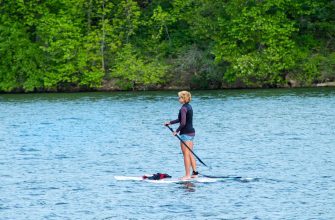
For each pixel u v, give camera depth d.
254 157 71.88
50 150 78.56
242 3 170.62
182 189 58.84
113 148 79.25
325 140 81.50
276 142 80.94
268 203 54.22
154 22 175.38
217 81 168.75
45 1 173.00
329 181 60.59
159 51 173.38
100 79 168.62
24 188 59.91
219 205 53.91
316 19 175.25
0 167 69.06
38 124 101.69
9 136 90.06
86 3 172.88
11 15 172.50
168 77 168.88
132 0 180.38
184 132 62.00
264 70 163.62
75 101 138.50
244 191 57.84
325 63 167.12
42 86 170.62
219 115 108.38
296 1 169.62
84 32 173.38
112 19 172.38
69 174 65.25
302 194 56.56
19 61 168.38
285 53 165.25
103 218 51.22
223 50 167.12
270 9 172.00
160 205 54.16
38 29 169.50
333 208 52.66
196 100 134.62
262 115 106.69
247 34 167.38
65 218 51.31
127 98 143.25
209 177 62.25
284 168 66.12
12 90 171.62
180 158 72.56
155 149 78.19
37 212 52.81
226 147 78.19
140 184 60.75
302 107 116.44
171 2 176.38
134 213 52.25
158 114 112.25
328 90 151.50
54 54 168.00
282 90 155.75
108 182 61.66
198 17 170.75
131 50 170.00
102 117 109.25
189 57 167.88
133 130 93.81
